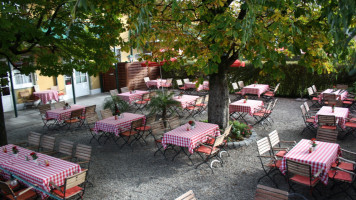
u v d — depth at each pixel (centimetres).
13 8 591
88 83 2028
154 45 770
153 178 715
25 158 654
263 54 598
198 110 1323
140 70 2116
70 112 1146
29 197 557
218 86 921
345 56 525
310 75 1603
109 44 776
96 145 972
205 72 646
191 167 770
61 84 1820
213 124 887
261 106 1158
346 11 364
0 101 836
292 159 598
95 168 786
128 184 689
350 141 924
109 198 627
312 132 1027
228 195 622
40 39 698
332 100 1130
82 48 823
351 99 1334
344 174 600
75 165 615
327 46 630
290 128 1086
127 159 841
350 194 607
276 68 638
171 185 676
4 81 842
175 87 2158
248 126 1022
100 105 1623
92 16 799
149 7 600
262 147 686
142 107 1514
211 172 736
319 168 569
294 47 624
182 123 1194
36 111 1520
